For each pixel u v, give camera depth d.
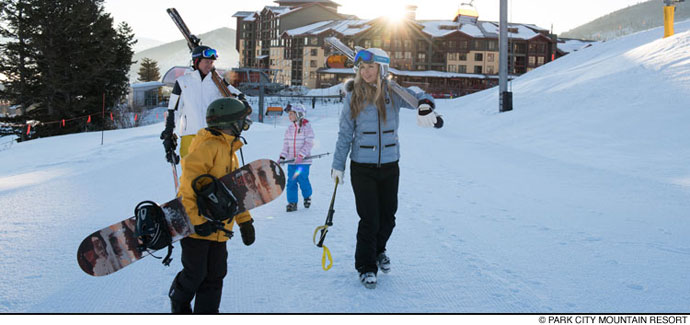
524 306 3.42
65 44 39.09
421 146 14.88
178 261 4.36
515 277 4.02
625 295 3.63
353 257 4.51
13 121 38.72
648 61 21.86
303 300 3.49
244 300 3.48
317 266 4.24
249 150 12.91
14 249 4.62
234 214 2.79
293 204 6.47
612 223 5.89
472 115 28.28
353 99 3.82
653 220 6.02
